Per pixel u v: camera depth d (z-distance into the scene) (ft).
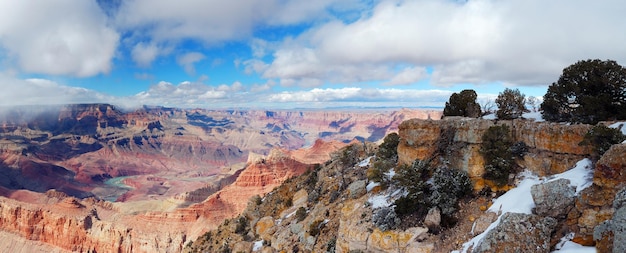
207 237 227.61
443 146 99.25
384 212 90.07
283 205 191.52
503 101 109.40
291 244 131.75
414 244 80.38
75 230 556.10
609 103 86.17
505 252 65.67
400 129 107.34
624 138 69.00
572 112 92.07
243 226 202.08
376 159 143.84
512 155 86.33
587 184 67.51
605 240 57.21
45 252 551.59
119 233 531.50
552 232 66.69
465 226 79.97
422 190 90.53
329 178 175.52
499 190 85.15
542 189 70.59
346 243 94.17
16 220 577.43
